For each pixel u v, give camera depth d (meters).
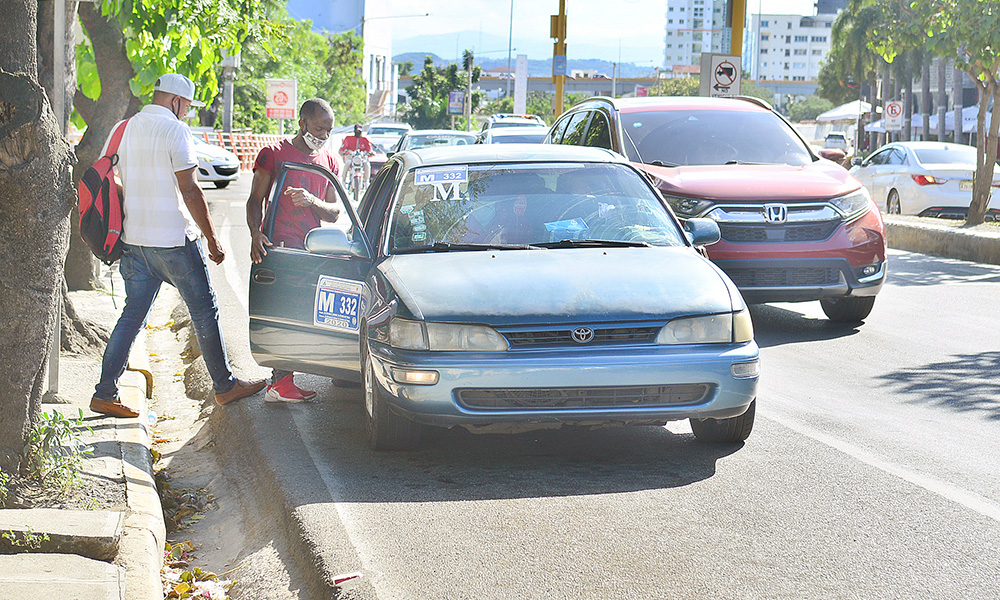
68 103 9.55
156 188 6.45
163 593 4.45
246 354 8.77
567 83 193.38
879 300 11.65
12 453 4.81
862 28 80.12
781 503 5.04
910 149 21.61
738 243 9.45
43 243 4.78
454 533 4.70
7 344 4.77
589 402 5.38
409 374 5.34
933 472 5.51
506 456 5.90
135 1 9.24
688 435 6.29
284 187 7.06
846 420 6.60
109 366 6.43
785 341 9.38
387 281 5.85
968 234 16.11
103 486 5.09
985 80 17.25
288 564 4.64
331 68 86.38
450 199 6.61
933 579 4.15
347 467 5.71
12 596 3.86
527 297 5.49
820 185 9.74
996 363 8.23
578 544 4.55
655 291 5.59
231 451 6.49
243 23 11.23
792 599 3.98
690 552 4.45
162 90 6.50
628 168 7.04
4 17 4.68
